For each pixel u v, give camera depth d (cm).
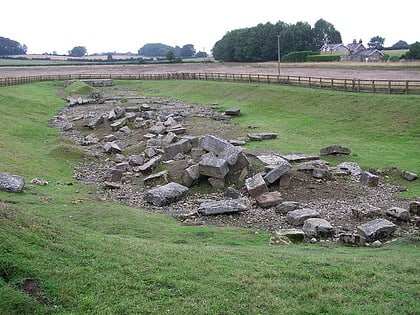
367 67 9006
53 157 3416
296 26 13750
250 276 1252
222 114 5312
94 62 17100
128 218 2064
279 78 6775
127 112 5288
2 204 1562
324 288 1194
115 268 1231
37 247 1249
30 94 7206
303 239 1855
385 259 1464
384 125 4078
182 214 2248
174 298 1104
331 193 2509
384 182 2747
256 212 2284
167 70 12762
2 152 3319
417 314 1055
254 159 3012
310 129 4325
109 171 3091
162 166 3066
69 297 1063
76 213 2098
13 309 978
